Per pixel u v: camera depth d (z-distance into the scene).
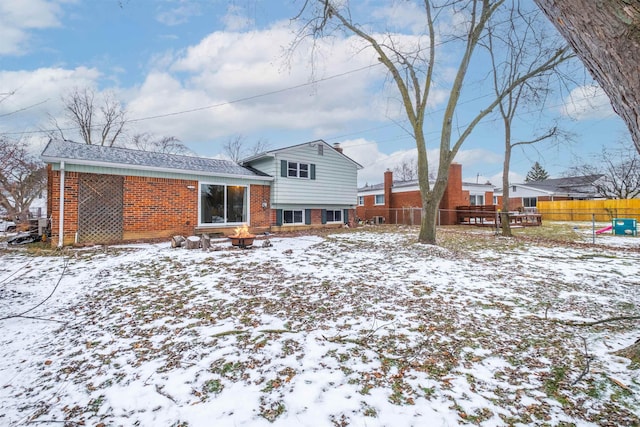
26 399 2.53
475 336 3.42
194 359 3.02
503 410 2.22
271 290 5.12
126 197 10.56
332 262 7.24
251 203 14.05
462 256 7.98
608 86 1.29
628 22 1.09
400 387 2.51
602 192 26.39
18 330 3.85
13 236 10.67
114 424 2.20
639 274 6.11
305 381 2.60
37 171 16.16
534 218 18.80
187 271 6.43
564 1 1.27
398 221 22.97
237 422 2.15
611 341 3.25
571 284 5.43
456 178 20.70
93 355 3.21
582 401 2.30
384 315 4.01
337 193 17.36
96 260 7.47
